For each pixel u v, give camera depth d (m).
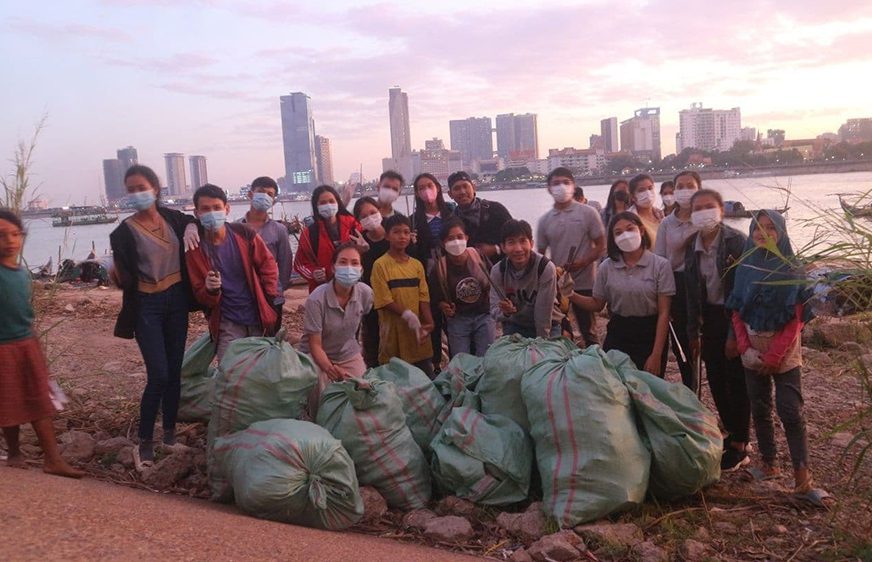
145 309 5.16
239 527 3.79
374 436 4.63
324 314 5.39
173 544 3.32
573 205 7.24
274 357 4.75
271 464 4.08
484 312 6.36
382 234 6.92
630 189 7.99
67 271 14.55
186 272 5.34
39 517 3.37
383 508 4.54
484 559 3.95
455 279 6.27
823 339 8.13
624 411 4.43
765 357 4.55
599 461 4.23
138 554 3.12
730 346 4.98
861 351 4.50
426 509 4.57
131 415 6.16
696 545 3.96
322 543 3.78
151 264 5.15
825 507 4.41
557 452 4.38
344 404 4.75
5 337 4.27
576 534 4.07
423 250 7.02
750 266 4.23
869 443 4.18
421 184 7.08
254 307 5.58
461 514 4.50
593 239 7.16
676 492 4.54
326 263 6.89
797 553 3.94
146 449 5.08
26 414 4.35
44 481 4.06
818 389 6.90
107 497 3.93
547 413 4.43
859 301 3.79
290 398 4.74
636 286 5.30
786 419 4.59
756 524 4.28
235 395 4.66
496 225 7.23
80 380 7.18
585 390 4.38
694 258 5.24
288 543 3.66
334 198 6.89
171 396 5.38
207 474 4.78
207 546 3.38
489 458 4.58
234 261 5.54
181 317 5.34
